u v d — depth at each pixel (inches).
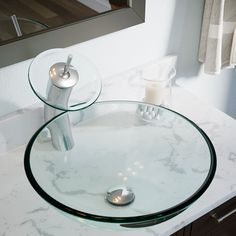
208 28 56.8
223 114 55.2
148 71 56.8
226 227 51.0
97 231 41.7
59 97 42.4
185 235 45.9
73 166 46.6
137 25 52.5
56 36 45.7
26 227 42.2
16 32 43.2
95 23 47.6
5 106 47.9
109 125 50.3
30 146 43.3
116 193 44.5
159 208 42.3
